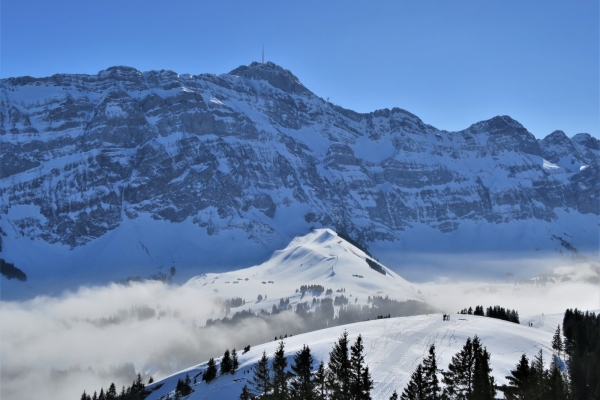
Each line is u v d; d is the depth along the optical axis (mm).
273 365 104812
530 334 175250
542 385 102375
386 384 118812
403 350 147375
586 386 122625
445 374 96250
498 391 105688
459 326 177250
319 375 98375
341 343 95688
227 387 149375
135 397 179000
